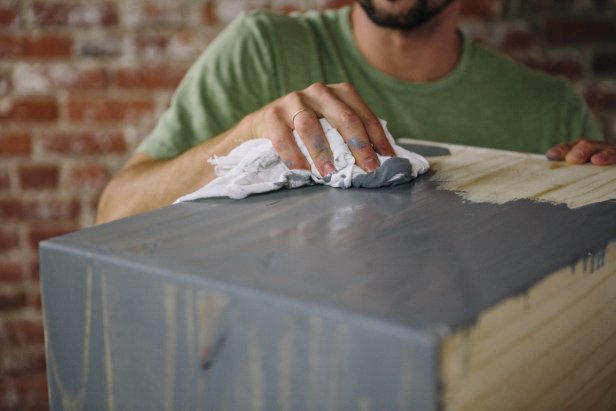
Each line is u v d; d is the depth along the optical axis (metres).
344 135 0.71
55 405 0.53
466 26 1.65
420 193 0.63
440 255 0.46
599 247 0.49
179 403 0.45
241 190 0.62
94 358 0.49
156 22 1.68
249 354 0.41
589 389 0.51
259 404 0.41
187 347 0.44
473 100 1.32
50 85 1.71
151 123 1.73
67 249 0.49
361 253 0.47
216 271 0.44
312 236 0.51
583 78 1.67
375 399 0.37
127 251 0.48
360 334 0.37
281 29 1.27
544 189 0.64
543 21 1.64
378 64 1.29
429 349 0.35
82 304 0.49
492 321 0.39
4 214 1.77
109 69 1.70
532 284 0.42
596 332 0.51
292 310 0.39
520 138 1.34
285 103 0.76
